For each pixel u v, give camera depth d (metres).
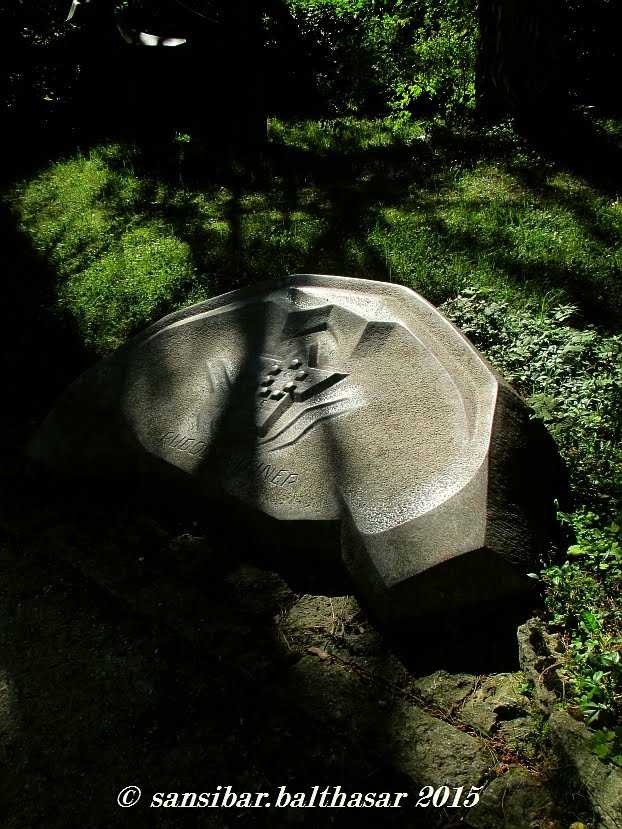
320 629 3.02
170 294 5.85
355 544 3.03
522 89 8.81
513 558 2.88
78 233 7.26
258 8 8.57
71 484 3.95
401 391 3.38
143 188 8.21
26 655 3.10
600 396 3.86
